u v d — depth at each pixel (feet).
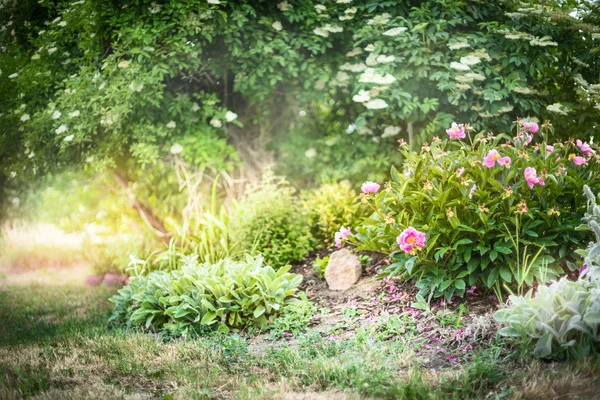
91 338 15.55
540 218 14.10
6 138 23.36
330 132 23.12
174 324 15.74
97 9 21.38
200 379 11.33
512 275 14.03
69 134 21.57
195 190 22.07
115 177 23.39
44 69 22.82
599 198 13.60
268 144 23.35
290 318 14.92
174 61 20.25
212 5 20.59
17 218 28.86
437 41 20.84
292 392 10.30
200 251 19.52
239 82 21.34
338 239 16.84
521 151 14.32
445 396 9.50
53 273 31.40
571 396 9.15
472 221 14.01
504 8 22.31
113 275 24.17
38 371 12.47
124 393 10.84
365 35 21.17
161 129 20.80
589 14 21.20
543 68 19.92
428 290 14.35
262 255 19.19
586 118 20.62
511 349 11.25
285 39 21.27
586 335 10.62
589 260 11.45
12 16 25.59
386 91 19.95
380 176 21.26
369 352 11.83
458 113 20.79
